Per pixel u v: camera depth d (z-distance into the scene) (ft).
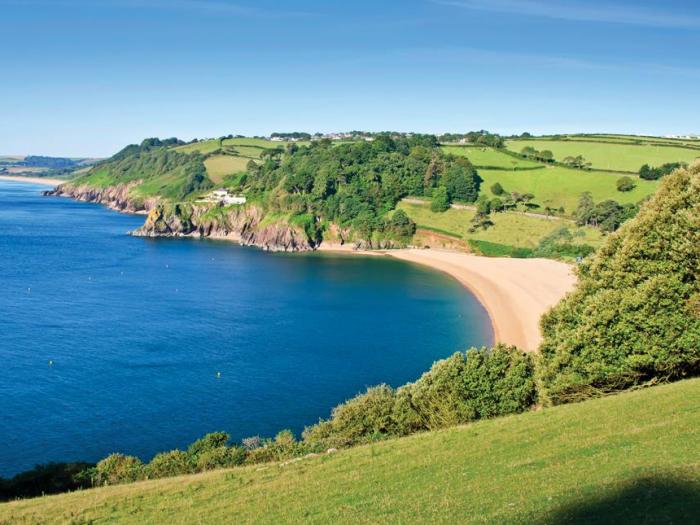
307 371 296.10
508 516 83.51
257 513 102.94
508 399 177.58
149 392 265.95
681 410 117.80
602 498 82.79
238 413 247.09
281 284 513.04
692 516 72.13
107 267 578.66
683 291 150.10
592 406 134.10
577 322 173.17
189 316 395.55
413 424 181.47
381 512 94.32
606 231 650.43
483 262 615.57
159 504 114.73
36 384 271.28
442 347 337.11
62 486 153.69
